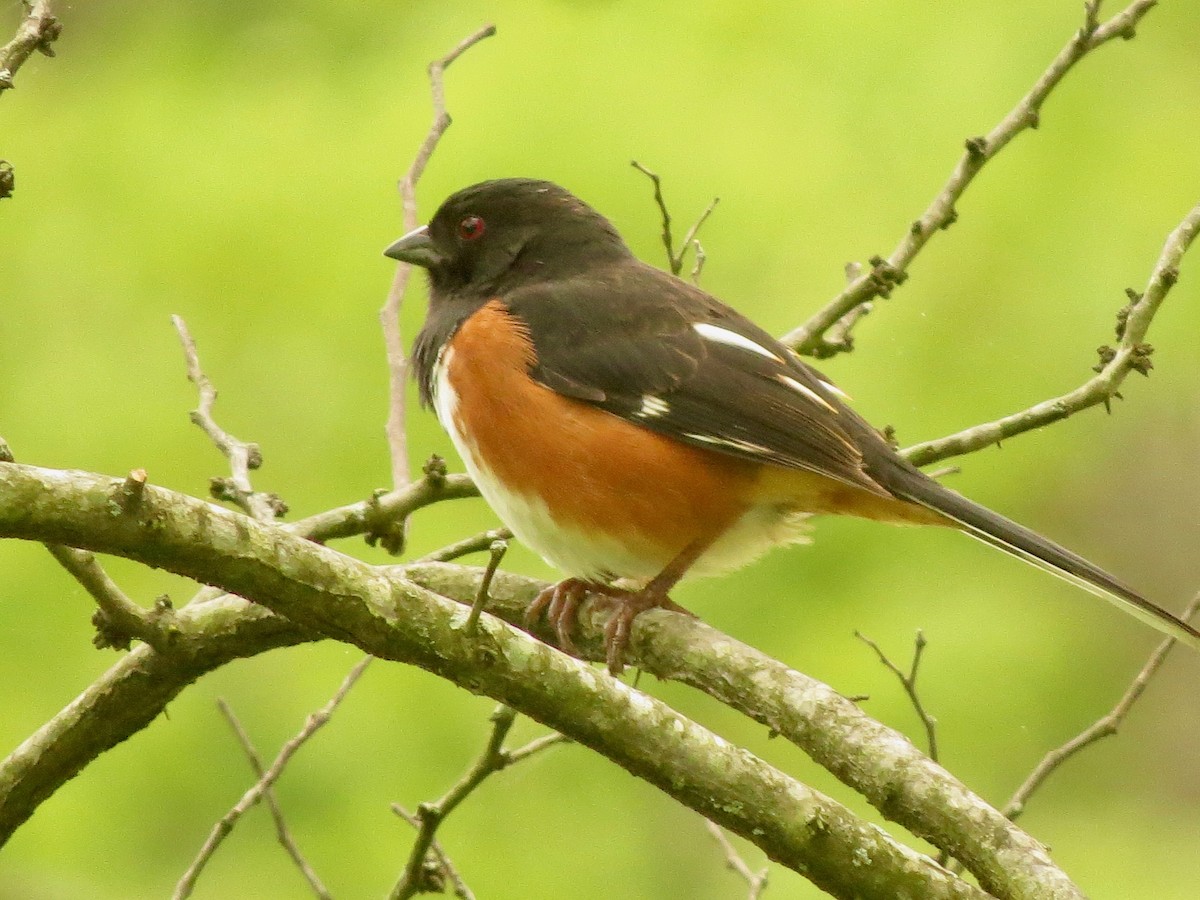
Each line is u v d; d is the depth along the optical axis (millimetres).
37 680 10648
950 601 11375
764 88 12148
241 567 5277
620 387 7641
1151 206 11688
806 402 7648
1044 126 12016
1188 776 13000
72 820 10352
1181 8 12461
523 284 8570
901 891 5320
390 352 8375
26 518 5086
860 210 11727
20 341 11984
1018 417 7855
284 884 10297
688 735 5469
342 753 10484
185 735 10500
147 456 11516
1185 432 13273
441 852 7516
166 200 12234
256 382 11688
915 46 12211
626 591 7754
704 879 10688
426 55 12641
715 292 11594
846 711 6082
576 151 11922
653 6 12617
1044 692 11367
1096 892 11156
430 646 5414
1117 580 7059
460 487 7836
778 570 11484
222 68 13078
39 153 12695
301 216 11992
